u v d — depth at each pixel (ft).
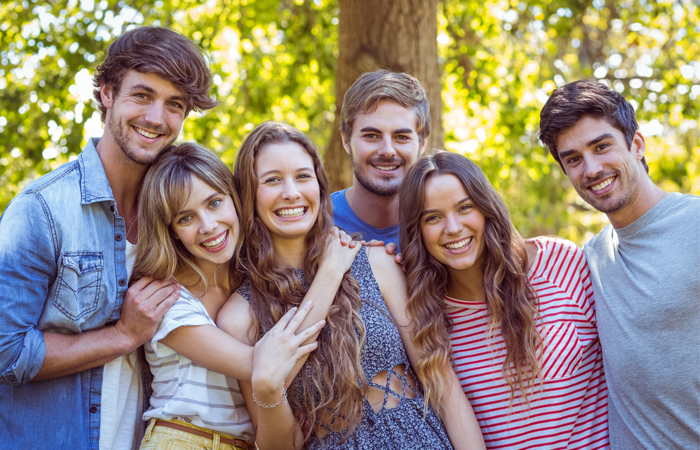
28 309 7.43
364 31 16.72
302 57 27.45
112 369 7.94
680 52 31.01
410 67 16.61
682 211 7.76
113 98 8.09
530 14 29.01
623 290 7.99
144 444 7.75
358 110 10.20
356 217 10.79
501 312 8.24
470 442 7.83
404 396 7.82
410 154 10.19
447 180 8.05
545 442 7.98
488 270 8.31
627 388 7.77
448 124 31.04
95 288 7.76
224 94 28.58
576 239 39.45
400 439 7.50
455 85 28.94
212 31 27.37
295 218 8.11
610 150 8.08
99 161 8.16
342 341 7.61
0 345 7.16
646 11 30.40
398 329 8.28
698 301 7.32
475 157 30.89
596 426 8.23
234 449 7.93
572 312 8.34
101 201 7.93
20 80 24.98
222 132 28.81
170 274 8.00
